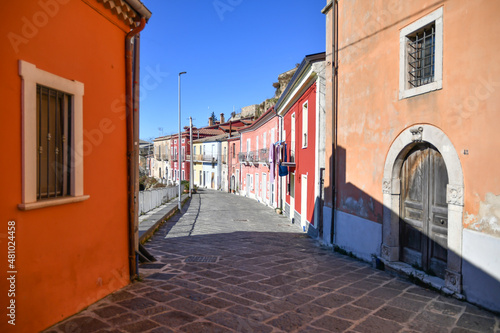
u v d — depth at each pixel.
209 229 11.63
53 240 3.24
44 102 3.29
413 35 5.52
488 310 3.96
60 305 3.34
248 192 32.09
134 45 5.17
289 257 6.98
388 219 5.99
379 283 5.08
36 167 3.14
